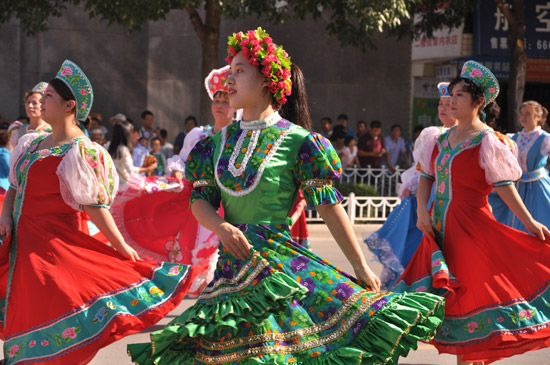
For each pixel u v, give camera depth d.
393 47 16.98
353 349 2.93
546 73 15.69
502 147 4.31
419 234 6.45
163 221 6.29
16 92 15.95
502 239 4.33
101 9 12.02
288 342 2.96
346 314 3.01
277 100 3.19
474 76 4.46
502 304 4.21
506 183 4.33
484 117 4.52
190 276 4.05
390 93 17.05
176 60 16.95
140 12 11.52
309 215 11.57
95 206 3.94
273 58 3.11
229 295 3.02
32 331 3.76
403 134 17.09
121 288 3.90
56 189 3.94
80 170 3.88
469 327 4.25
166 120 17.00
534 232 4.34
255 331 2.93
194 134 6.35
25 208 3.97
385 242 6.50
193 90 17.02
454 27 14.73
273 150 3.08
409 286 4.50
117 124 7.24
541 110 6.98
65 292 3.79
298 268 3.06
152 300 3.93
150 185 6.20
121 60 16.67
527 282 4.29
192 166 3.24
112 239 3.98
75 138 3.99
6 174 7.39
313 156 3.08
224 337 2.96
